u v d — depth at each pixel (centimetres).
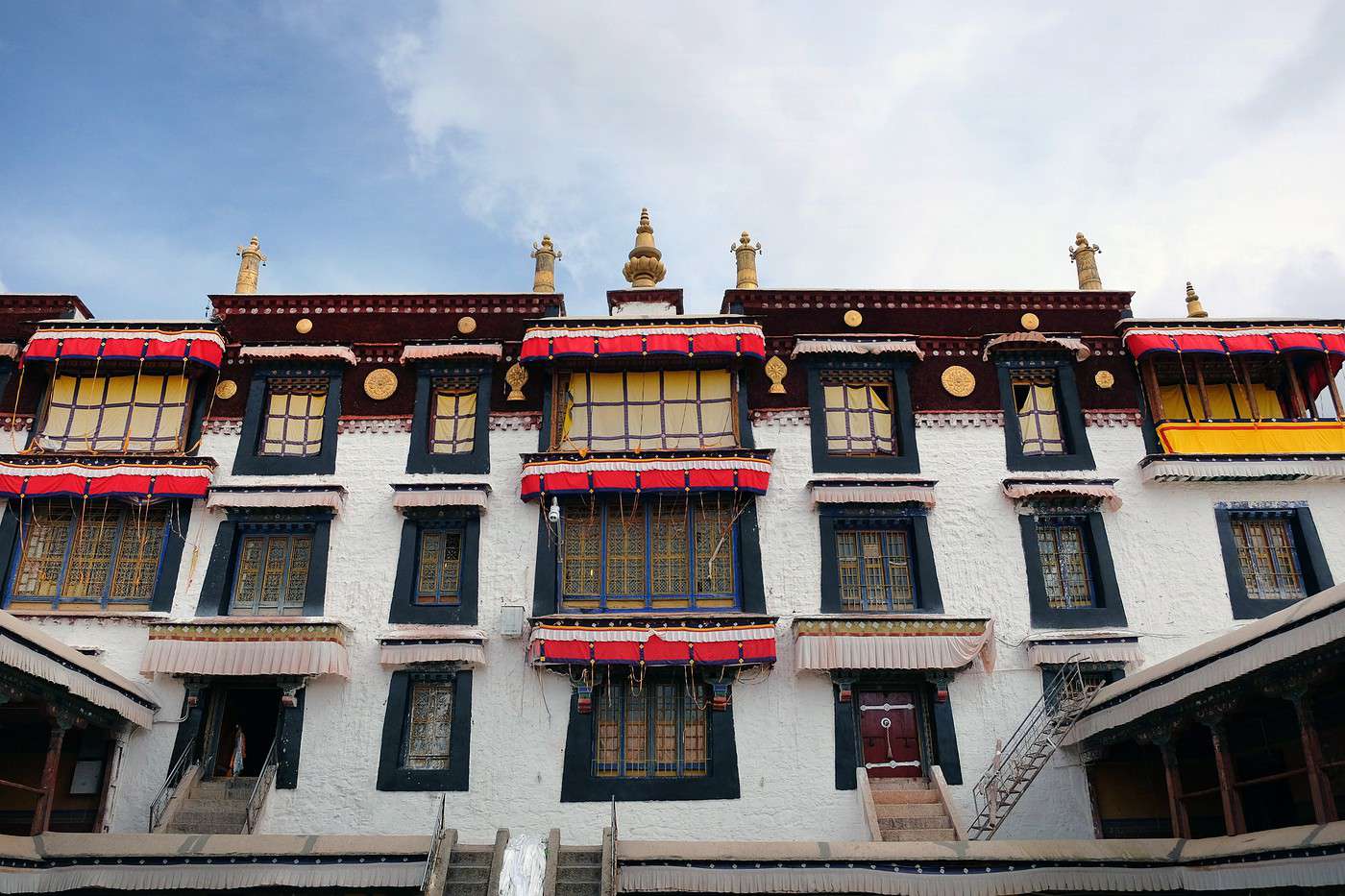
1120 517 2009
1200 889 1406
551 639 1814
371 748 1839
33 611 1914
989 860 1507
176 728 1839
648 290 2220
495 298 2155
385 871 1516
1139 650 1886
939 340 2131
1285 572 1988
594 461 1953
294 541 2008
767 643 1825
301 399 2120
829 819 1791
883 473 2030
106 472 1953
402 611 1930
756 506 1998
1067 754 1823
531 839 1570
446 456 2048
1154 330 2080
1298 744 1529
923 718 1883
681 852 1523
